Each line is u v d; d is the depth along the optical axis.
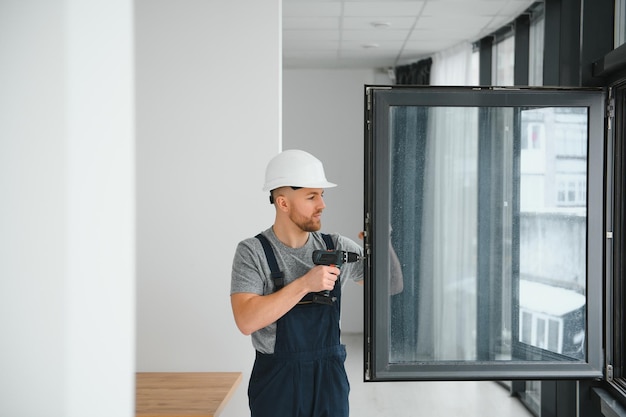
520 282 2.88
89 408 0.50
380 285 2.68
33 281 0.46
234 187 3.16
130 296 0.58
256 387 2.13
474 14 4.94
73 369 0.48
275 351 2.12
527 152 2.80
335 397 2.12
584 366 2.78
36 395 0.46
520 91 2.68
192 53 3.16
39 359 0.46
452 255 2.89
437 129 2.78
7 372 0.45
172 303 3.17
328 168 7.48
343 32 5.66
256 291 2.14
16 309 0.45
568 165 2.79
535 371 2.78
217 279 3.16
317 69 7.45
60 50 0.47
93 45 0.51
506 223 2.85
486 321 2.89
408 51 6.45
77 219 0.48
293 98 7.47
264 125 3.16
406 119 2.78
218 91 3.16
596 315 2.76
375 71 7.45
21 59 0.45
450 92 2.68
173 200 3.17
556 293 2.86
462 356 2.89
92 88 0.50
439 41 5.95
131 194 0.59
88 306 0.50
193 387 2.87
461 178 2.83
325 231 7.48
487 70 5.72
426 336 2.88
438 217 2.86
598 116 2.71
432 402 4.86
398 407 4.74
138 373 3.14
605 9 3.08
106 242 0.53
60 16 0.47
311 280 2.04
